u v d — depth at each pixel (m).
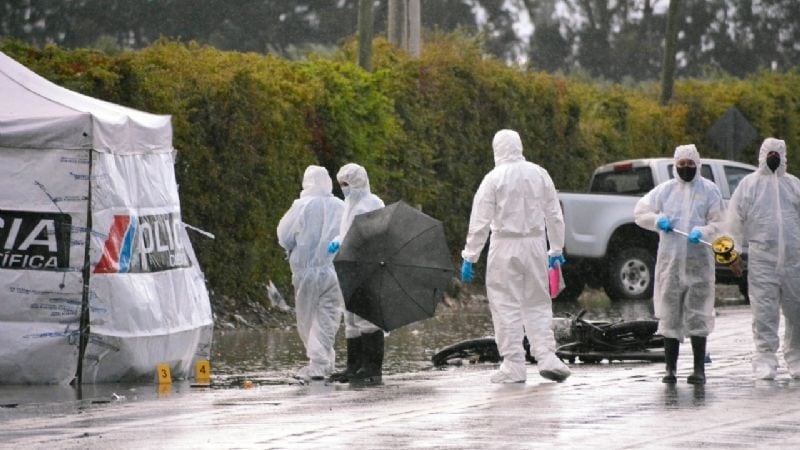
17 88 41.31
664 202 37.56
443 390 36.38
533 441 26.52
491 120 84.31
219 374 43.03
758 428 28.14
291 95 65.81
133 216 40.25
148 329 40.25
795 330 38.88
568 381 38.09
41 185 38.88
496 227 38.41
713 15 196.38
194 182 60.66
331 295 41.69
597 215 72.94
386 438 27.14
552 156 89.44
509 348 38.09
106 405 34.56
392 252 39.12
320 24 148.50
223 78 62.03
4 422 31.19
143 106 58.00
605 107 97.12
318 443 26.67
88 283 39.06
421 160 77.69
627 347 44.12
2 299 38.72
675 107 105.69
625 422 29.06
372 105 71.31
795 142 118.31
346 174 40.81
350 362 40.78
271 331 59.31
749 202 38.75
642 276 74.50
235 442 26.98
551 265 38.69
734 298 78.75
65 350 38.94
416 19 85.44
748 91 113.94
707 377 38.91
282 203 65.19
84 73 56.38
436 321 63.88
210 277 61.75
